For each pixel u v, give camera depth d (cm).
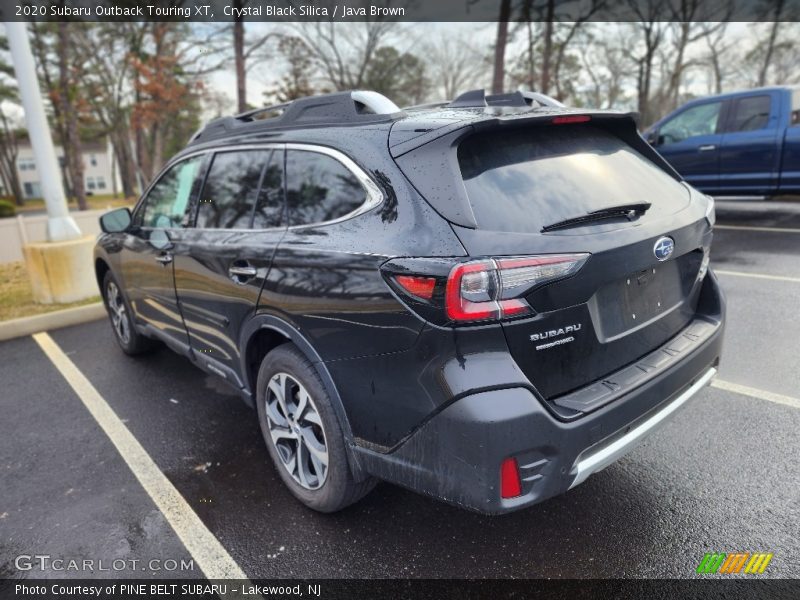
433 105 273
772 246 693
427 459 192
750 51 3422
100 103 3606
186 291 319
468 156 199
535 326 182
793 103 789
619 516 242
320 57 2747
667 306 235
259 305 254
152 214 371
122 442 333
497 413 174
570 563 218
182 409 372
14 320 563
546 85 2373
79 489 287
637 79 3516
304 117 264
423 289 182
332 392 223
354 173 221
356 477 226
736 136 828
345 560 226
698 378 240
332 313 215
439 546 231
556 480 186
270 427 269
